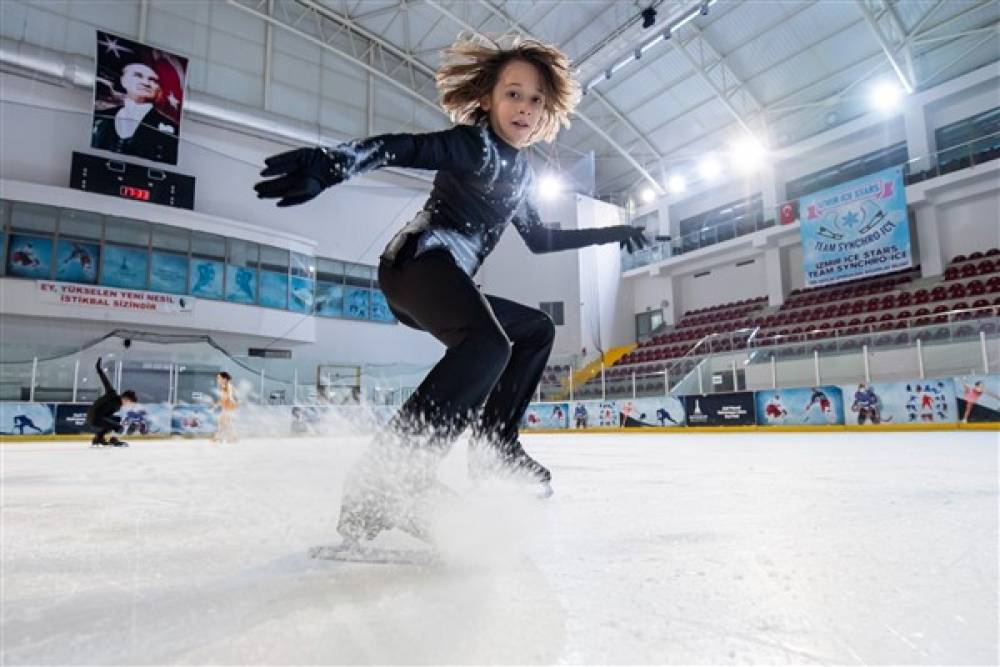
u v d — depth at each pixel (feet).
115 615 1.61
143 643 1.40
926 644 1.42
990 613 1.66
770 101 50.24
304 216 48.98
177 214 42.19
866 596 1.82
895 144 45.21
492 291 56.24
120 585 1.92
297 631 1.47
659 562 2.27
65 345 38.63
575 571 2.11
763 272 52.60
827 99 47.98
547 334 4.57
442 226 3.47
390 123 54.65
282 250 46.85
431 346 54.85
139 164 41.27
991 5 39.37
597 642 1.42
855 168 47.44
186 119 44.14
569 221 57.16
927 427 24.75
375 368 49.67
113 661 1.30
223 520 3.14
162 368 40.63
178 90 42.52
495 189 3.67
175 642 1.41
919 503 4.01
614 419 36.19
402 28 51.65
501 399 4.42
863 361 28.73
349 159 2.56
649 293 60.03
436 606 1.68
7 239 36.91
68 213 38.86
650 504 3.97
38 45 39.93
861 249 42.39
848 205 43.19
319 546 2.45
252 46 47.93
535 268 56.65
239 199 45.88
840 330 37.01
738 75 49.37
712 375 34.58
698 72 48.83
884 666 1.29
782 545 2.60
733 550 2.49
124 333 39.81
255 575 2.04
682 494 4.61
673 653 1.35
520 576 2.04
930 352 26.96
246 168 46.47
